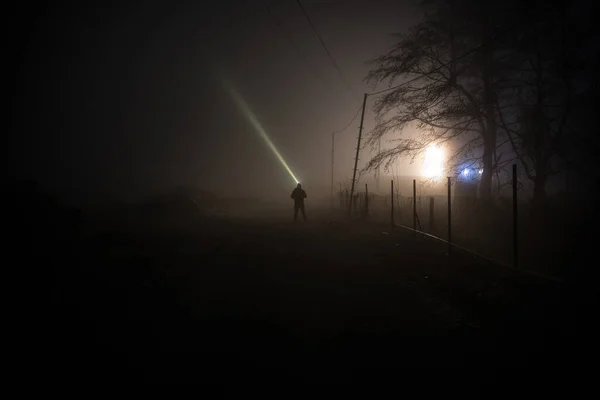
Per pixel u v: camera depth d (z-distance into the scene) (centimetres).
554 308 566
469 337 471
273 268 861
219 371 379
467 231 1505
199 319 528
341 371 381
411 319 536
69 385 351
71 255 920
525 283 682
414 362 402
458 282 732
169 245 1146
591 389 349
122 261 885
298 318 536
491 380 365
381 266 885
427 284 726
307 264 906
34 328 486
